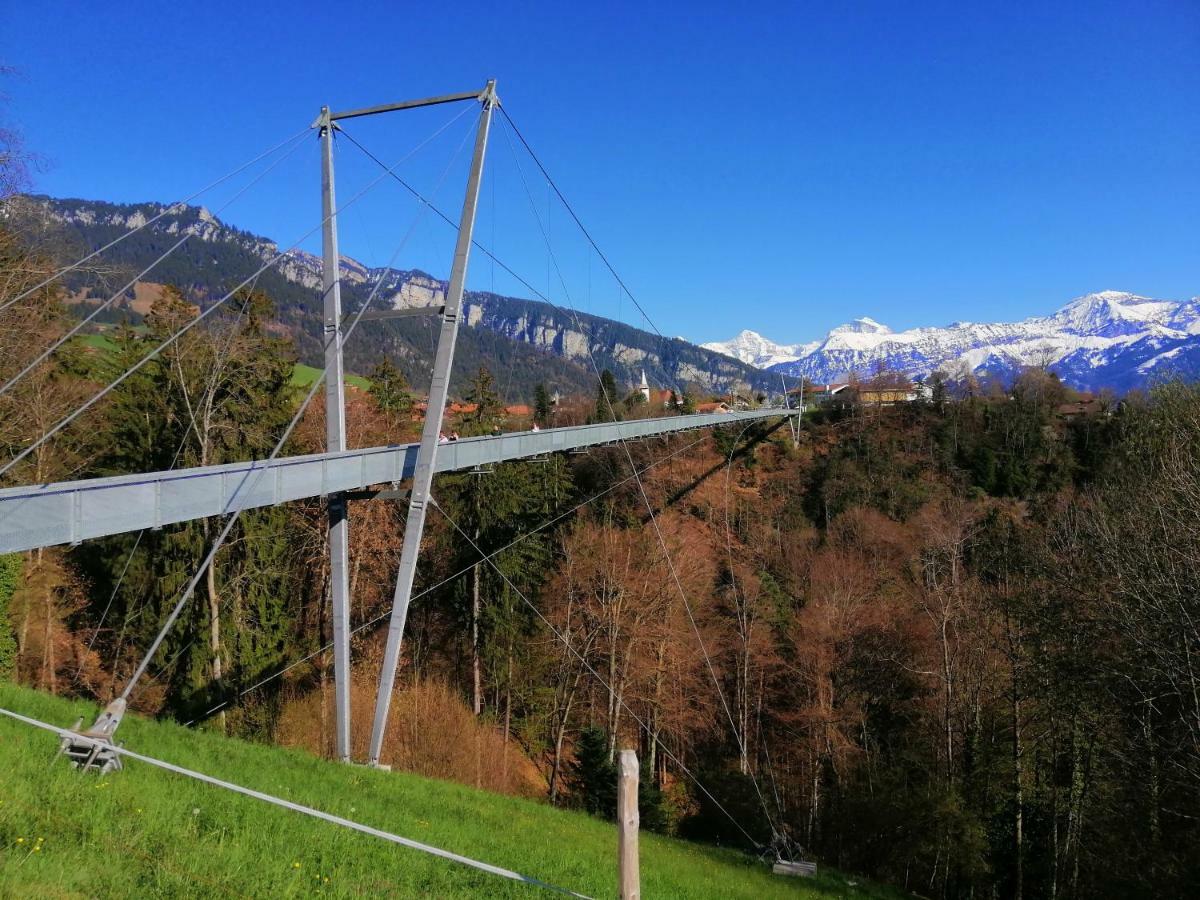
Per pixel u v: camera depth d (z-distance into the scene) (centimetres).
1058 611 2069
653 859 1441
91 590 2630
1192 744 1575
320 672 2678
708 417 4653
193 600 2242
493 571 3372
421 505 1620
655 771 3416
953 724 2731
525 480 3659
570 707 3450
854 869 2741
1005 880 2459
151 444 2394
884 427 6625
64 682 2458
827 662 3186
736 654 3619
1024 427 5912
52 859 540
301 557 2698
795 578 4372
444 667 3488
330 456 1432
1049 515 4156
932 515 4594
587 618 3528
